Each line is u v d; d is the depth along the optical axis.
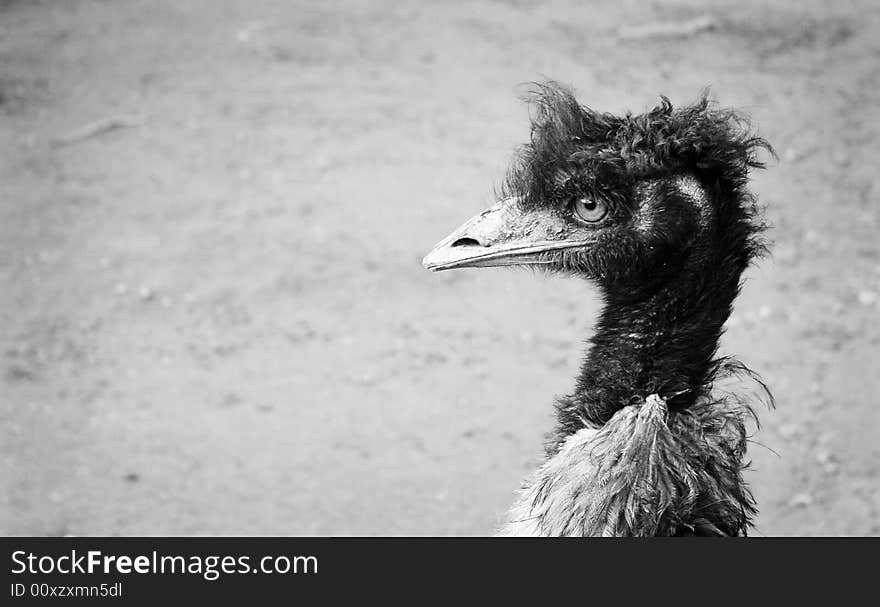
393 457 22.52
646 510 11.35
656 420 11.59
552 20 40.62
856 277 27.92
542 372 24.84
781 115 34.94
